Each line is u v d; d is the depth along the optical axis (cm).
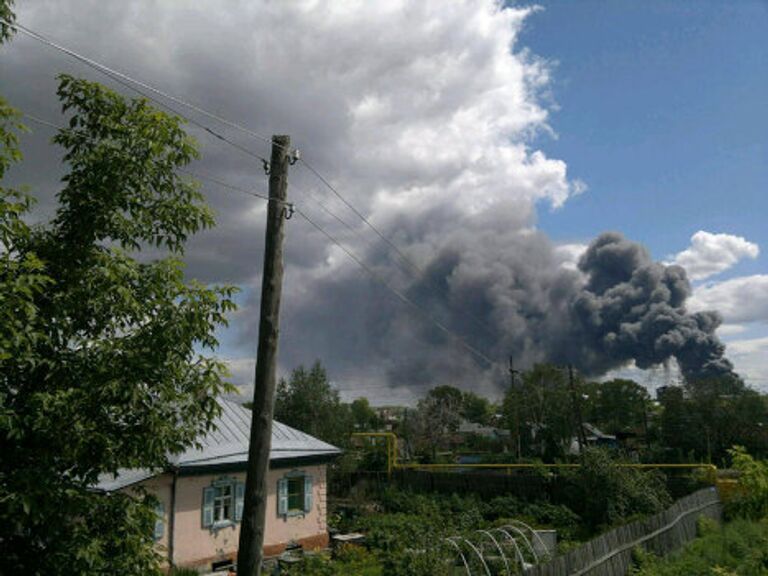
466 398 10431
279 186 825
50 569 512
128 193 629
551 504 2416
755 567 1302
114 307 579
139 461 584
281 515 1866
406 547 1394
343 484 3164
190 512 1603
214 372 605
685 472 3184
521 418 5488
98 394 525
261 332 780
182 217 652
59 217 606
